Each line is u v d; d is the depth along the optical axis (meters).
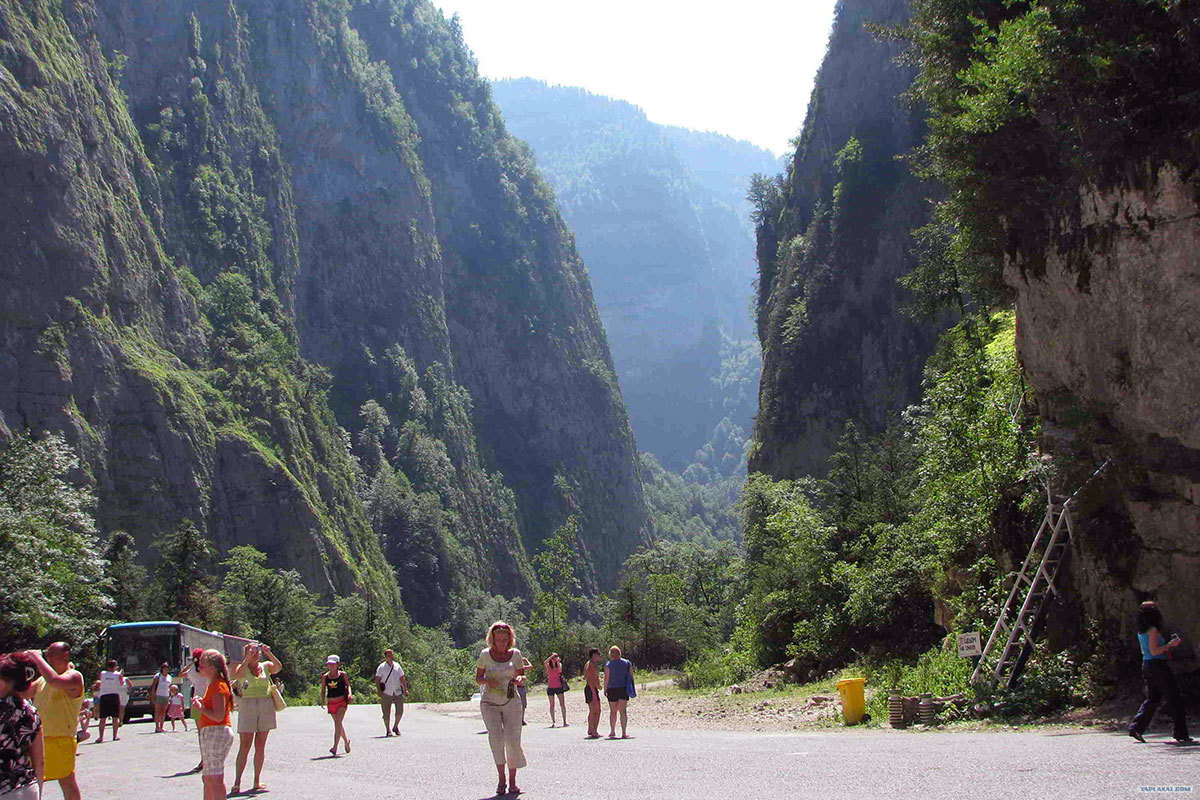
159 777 17.81
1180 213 17.41
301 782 15.98
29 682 9.10
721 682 46.53
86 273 96.62
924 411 42.12
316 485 122.69
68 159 98.38
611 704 22.36
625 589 77.25
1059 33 18.78
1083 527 19.27
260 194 159.00
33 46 100.12
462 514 175.50
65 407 87.81
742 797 11.25
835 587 39.44
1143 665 13.38
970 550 25.44
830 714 24.73
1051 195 21.36
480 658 12.88
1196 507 16.84
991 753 13.61
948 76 24.38
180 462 97.62
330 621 96.81
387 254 187.88
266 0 175.88
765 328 116.50
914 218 86.56
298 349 153.88
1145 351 18.19
